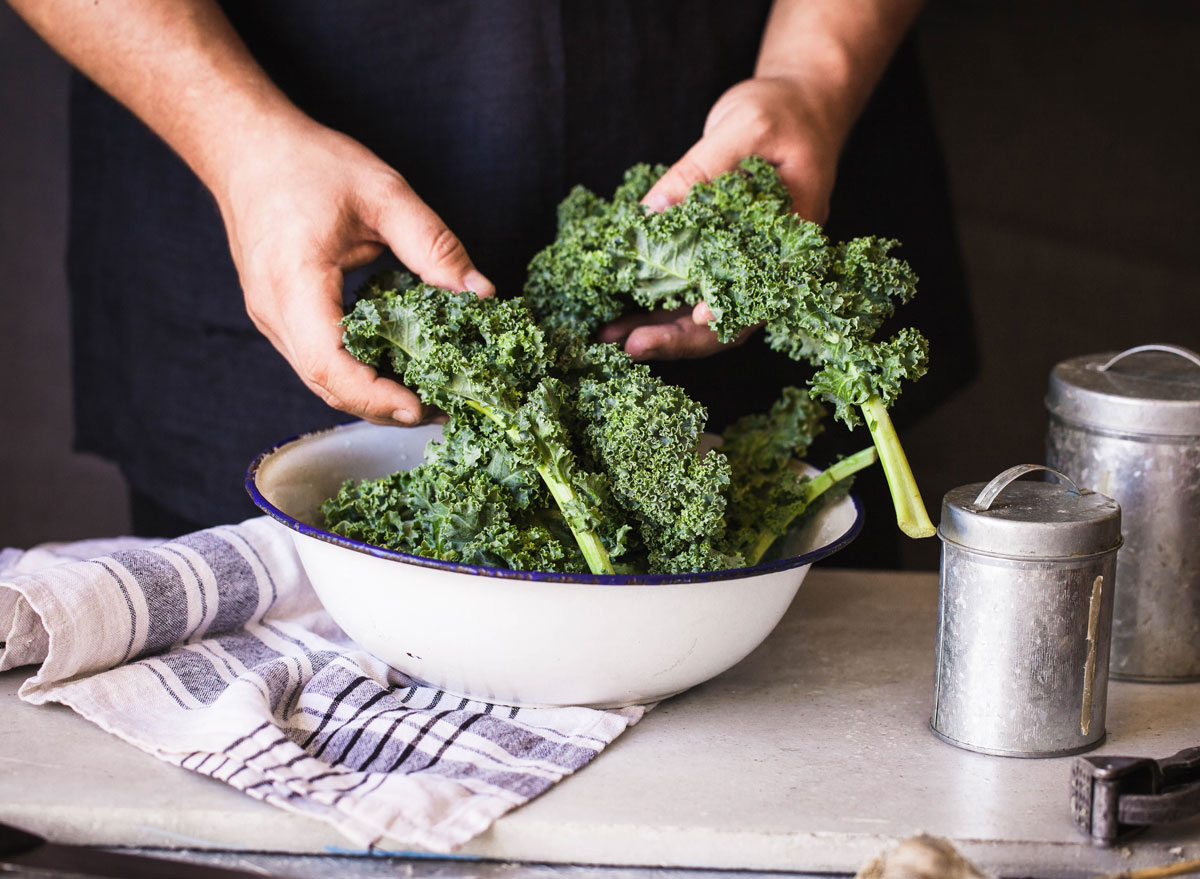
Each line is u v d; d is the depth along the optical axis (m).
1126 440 1.16
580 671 1.02
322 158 1.19
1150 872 0.85
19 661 1.12
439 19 1.47
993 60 4.89
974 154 4.79
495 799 0.92
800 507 1.22
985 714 1.04
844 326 1.06
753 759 1.02
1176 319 4.42
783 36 1.47
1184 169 4.74
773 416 1.30
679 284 1.17
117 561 1.14
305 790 0.91
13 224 3.94
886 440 1.08
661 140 1.56
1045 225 4.64
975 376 1.88
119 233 1.74
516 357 1.07
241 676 1.09
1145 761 0.91
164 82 1.28
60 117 3.99
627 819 0.91
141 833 0.91
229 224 1.28
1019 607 1.01
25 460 3.80
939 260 1.81
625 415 1.06
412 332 1.08
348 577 1.02
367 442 1.28
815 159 1.30
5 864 0.80
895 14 1.53
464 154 1.51
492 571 0.94
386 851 0.90
